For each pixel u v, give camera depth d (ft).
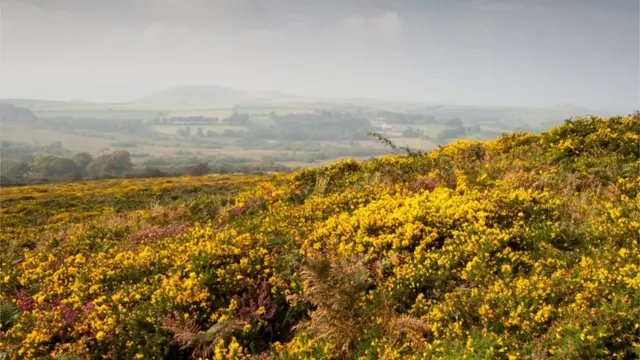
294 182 51.26
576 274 20.02
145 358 20.58
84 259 32.30
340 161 53.47
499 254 23.31
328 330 19.44
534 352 15.98
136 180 234.79
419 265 23.29
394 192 37.78
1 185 333.21
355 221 30.12
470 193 31.78
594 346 15.31
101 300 25.00
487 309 18.51
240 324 21.62
